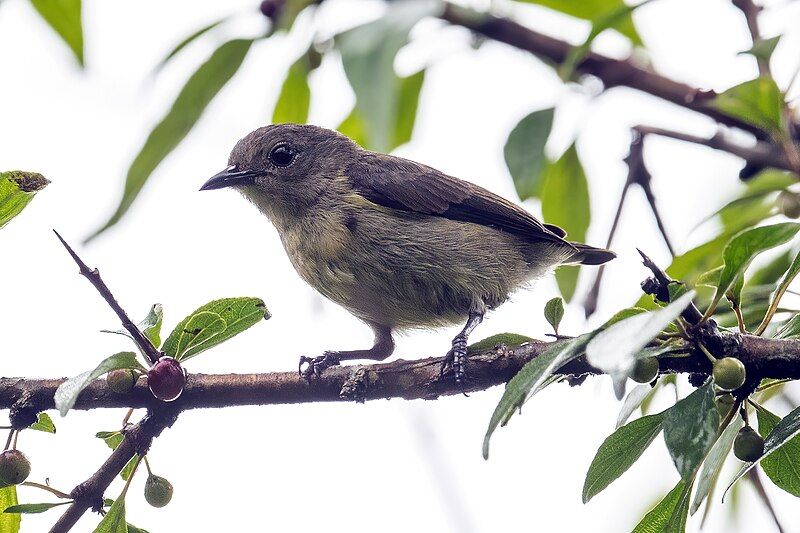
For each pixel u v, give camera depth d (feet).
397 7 35.81
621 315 22.22
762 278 34.81
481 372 28.07
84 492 25.88
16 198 25.94
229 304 25.75
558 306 27.32
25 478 25.41
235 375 28.12
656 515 25.25
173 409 27.09
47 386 26.66
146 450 26.48
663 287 23.81
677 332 24.32
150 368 25.80
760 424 25.66
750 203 36.19
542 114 39.27
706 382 22.90
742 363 23.71
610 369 18.93
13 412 26.43
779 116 32.76
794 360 24.23
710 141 36.58
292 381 28.43
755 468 31.09
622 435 24.67
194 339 26.32
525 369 21.48
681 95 37.99
